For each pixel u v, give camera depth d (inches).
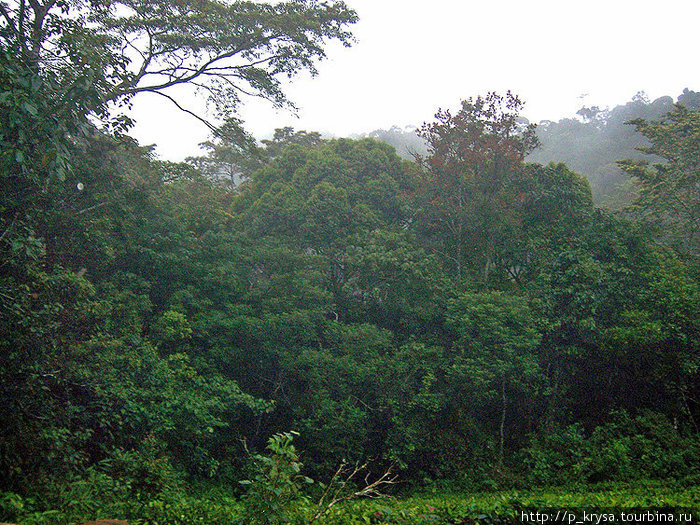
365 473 676.7
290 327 677.9
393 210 863.1
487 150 813.2
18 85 323.9
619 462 647.8
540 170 847.1
